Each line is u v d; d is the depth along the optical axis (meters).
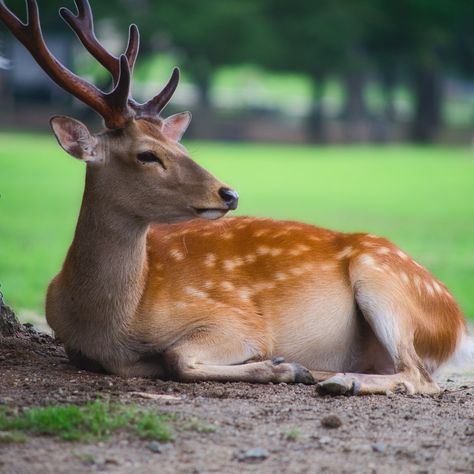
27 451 7.96
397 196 46.44
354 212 38.62
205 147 77.62
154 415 8.63
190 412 9.11
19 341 12.30
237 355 10.81
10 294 18.77
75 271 10.54
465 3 89.44
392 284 11.13
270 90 152.62
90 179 10.46
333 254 11.48
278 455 8.12
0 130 79.81
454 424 9.20
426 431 8.92
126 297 10.55
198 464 7.86
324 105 121.06
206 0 83.88
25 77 83.81
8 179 47.22
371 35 91.69
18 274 21.44
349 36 88.19
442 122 103.62
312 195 45.06
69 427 8.36
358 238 11.56
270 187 48.09
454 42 96.62
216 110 94.06
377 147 88.56
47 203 38.53
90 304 10.52
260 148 79.88
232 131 89.19
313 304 11.18
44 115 83.00
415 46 92.06
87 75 82.12
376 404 9.91
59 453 7.96
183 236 11.36
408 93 141.75
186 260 11.09
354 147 87.69
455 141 97.00
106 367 10.79
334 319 11.23
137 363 10.80
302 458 8.09
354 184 51.75
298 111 105.69
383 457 8.18
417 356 11.05
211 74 91.69
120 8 82.44
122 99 10.39
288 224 11.76
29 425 8.39
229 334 10.78
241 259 11.28
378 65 98.44
